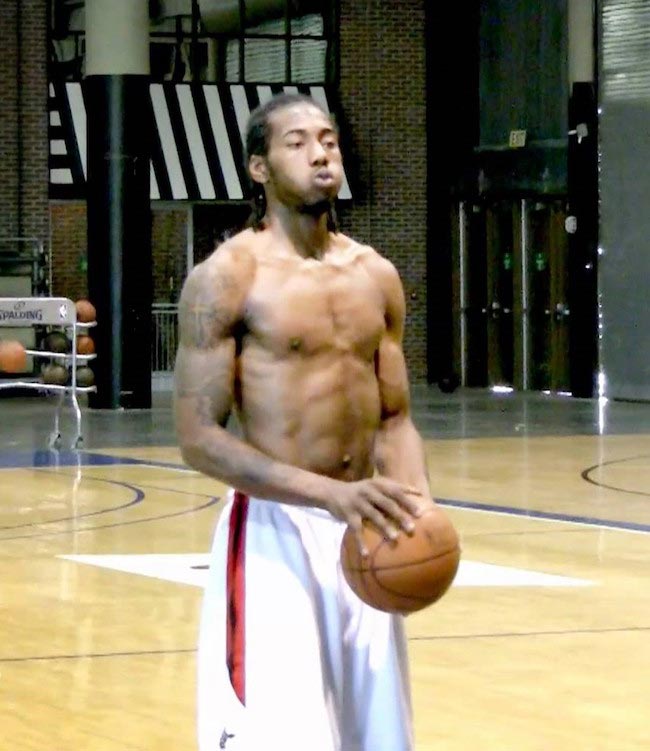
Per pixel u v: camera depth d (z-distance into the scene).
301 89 30.66
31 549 12.26
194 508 14.40
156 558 11.78
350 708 4.63
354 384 4.68
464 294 30.78
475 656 8.55
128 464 18.05
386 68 31.00
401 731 4.62
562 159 28.62
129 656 8.62
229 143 29.61
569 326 28.73
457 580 10.75
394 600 4.34
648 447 19.73
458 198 30.67
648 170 26.98
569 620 9.50
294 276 4.64
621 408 25.84
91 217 25.45
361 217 30.95
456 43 30.75
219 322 4.60
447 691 7.80
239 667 4.50
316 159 4.57
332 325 4.65
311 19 30.77
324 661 4.57
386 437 4.85
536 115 29.20
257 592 4.52
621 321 27.50
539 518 13.71
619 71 27.47
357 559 4.37
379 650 4.61
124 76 25.19
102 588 10.62
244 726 4.46
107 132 25.22
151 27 30.05
